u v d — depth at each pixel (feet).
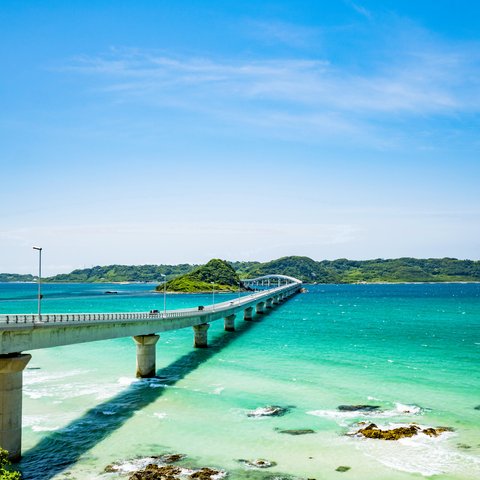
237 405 168.04
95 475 114.73
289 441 134.00
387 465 118.01
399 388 186.91
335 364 237.04
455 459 120.67
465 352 270.05
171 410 163.22
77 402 174.19
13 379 125.08
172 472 115.34
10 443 122.52
